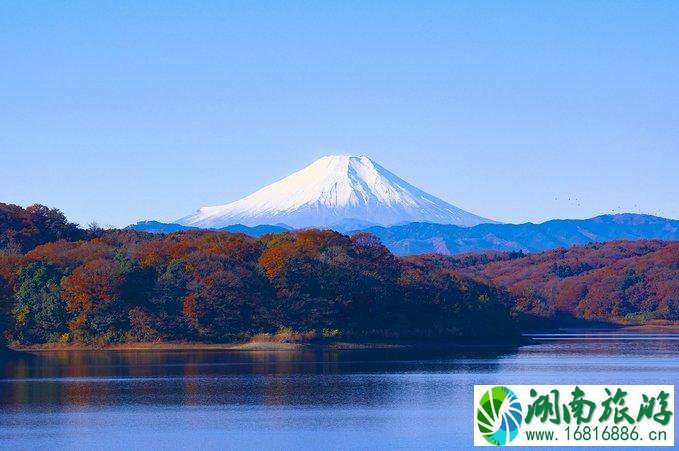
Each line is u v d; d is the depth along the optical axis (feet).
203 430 413.39
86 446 384.27
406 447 380.78
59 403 479.41
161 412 455.22
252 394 508.53
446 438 396.37
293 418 439.22
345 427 418.72
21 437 400.06
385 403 479.82
